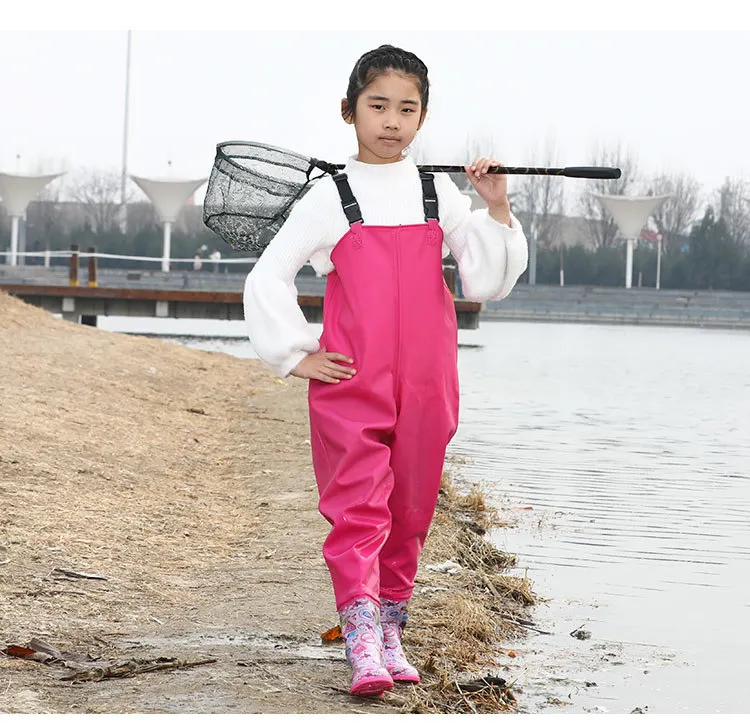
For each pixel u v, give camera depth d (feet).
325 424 12.17
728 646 16.47
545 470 31.96
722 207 282.77
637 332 155.33
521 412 48.03
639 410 50.55
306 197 12.44
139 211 297.12
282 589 16.99
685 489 29.43
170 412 37.11
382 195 12.28
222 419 37.91
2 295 58.80
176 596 16.42
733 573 20.81
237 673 12.64
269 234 13.47
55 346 47.24
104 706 11.27
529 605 18.47
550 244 284.41
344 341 12.21
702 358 95.35
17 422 28.14
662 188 290.97
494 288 12.63
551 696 13.88
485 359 84.69
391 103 12.10
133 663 12.75
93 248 96.89
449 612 16.47
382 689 11.67
